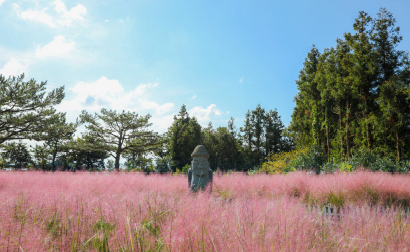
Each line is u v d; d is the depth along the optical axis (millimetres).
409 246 2889
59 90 23469
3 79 20656
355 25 22859
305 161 19875
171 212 3326
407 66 20328
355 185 8094
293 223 3000
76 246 2480
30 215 3049
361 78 21688
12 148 28828
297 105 36062
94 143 30375
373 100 21438
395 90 18406
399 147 18859
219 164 49375
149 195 4188
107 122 30281
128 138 31734
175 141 44625
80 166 31453
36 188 5211
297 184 9078
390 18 21547
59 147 29672
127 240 2592
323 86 26391
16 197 3691
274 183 9297
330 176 10578
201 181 7785
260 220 2953
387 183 8125
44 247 2408
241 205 3445
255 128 52625
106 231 2754
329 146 27219
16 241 2391
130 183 8297
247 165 49688
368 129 20672
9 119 21625
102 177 9977
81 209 3271
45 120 23172
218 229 2732
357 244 2873
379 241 3031
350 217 3721
